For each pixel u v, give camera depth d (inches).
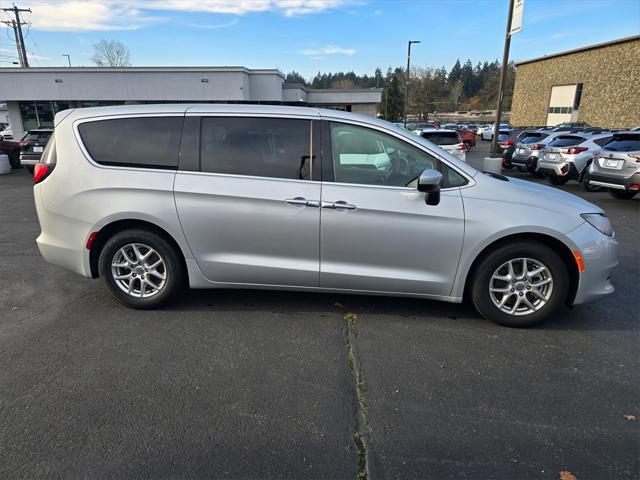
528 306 141.9
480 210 136.3
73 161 147.0
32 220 310.2
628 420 99.9
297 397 107.7
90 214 146.1
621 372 119.2
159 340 134.3
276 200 139.5
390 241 139.0
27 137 635.5
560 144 492.1
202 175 142.4
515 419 100.3
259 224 141.6
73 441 92.1
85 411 101.5
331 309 156.4
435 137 686.5
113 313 152.3
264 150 142.3
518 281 140.7
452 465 86.9
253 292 170.4
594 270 137.9
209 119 144.5
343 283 144.9
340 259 142.3
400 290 144.0
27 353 126.3
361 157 140.6
